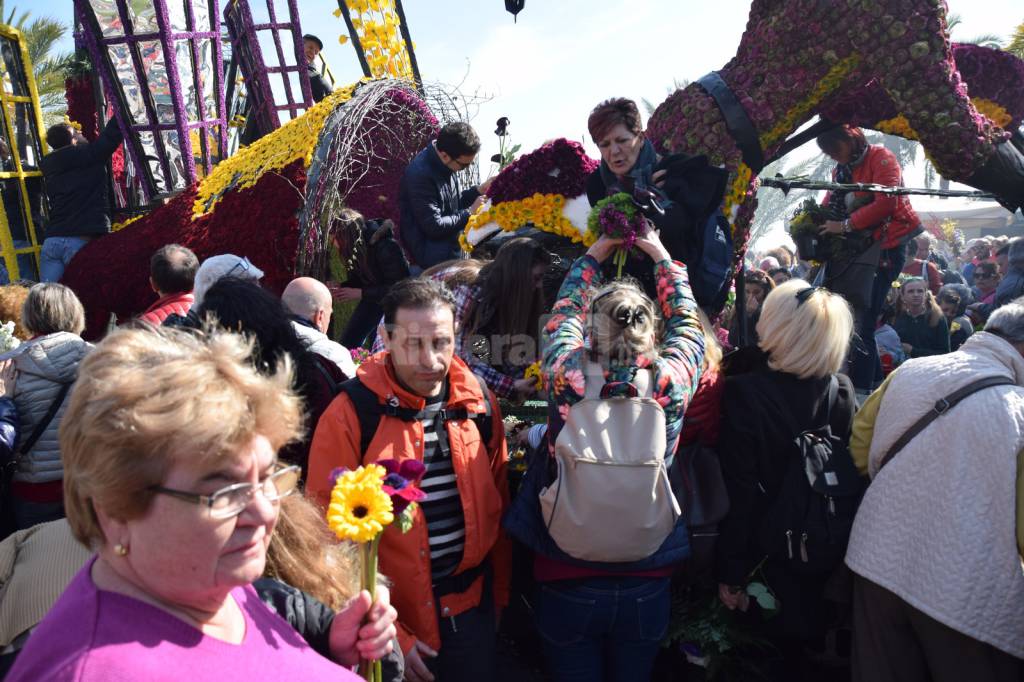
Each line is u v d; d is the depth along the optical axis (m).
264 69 6.86
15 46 7.26
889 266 5.73
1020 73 5.08
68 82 7.36
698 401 2.52
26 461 3.10
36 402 3.08
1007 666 2.25
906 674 2.36
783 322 2.49
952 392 2.27
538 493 2.33
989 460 2.17
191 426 1.03
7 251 6.86
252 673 1.13
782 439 2.47
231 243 5.06
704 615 2.70
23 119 7.30
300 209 4.88
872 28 3.97
